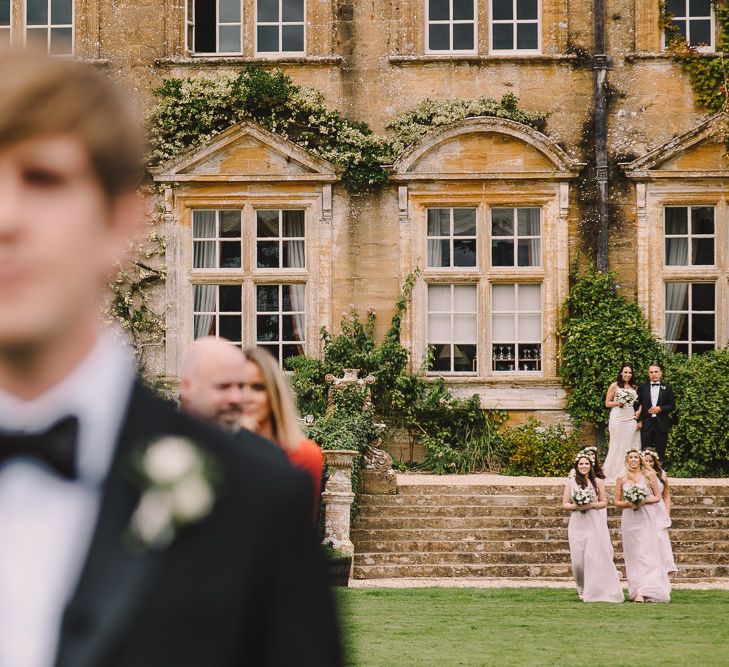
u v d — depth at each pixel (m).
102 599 1.57
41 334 1.53
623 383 24.23
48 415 1.60
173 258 26.42
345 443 20.94
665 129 26.41
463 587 18.06
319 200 26.48
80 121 1.51
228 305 26.66
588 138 26.47
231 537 1.63
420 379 26.03
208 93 26.38
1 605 1.58
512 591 17.56
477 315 26.36
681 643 11.99
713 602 16.55
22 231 1.49
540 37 26.77
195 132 26.45
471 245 26.61
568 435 25.59
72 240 1.52
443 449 25.33
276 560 1.67
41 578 1.59
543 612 14.86
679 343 26.34
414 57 26.55
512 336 26.47
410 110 26.47
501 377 26.03
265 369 6.81
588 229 26.31
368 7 26.78
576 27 26.66
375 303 26.41
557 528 20.73
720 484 22.23
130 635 1.56
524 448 25.17
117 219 1.60
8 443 1.58
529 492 22.02
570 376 25.83
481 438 25.69
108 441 1.63
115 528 1.60
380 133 26.56
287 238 26.61
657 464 17.22
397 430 25.92
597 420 25.47
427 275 26.38
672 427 25.06
